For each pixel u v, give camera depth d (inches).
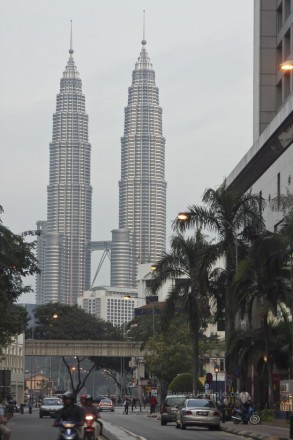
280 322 3272.6
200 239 3905.0
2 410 1402.6
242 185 4879.4
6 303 3284.9
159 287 3914.9
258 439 2192.4
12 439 2054.6
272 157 4121.6
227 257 3447.3
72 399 1267.2
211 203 3481.8
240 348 3206.2
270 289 2999.5
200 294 3528.5
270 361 3228.3
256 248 2950.3
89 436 1518.2
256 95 4965.6
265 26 4894.2
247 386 4200.3
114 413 5374.0
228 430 2568.9
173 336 5664.4
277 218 3983.8
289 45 4601.4
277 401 3705.7
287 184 3831.2
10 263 3223.4
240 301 3070.9
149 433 2411.4
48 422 3299.7
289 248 2913.4
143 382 5831.7
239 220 3454.7
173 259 3902.6
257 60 4950.8
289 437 2126.0
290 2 4549.7
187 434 2372.0
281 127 3764.8
